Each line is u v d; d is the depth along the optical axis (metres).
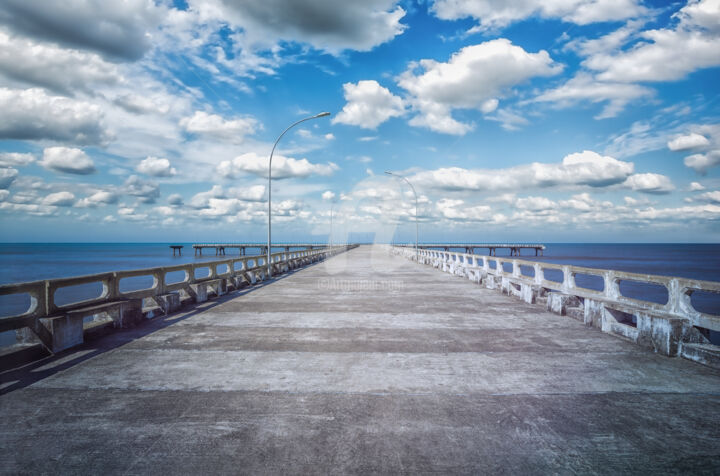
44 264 78.06
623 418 4.16
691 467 3.26
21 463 3.32
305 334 8.09
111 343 7.31
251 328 8.68
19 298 35.44
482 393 4.85
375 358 6.37
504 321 9.52
